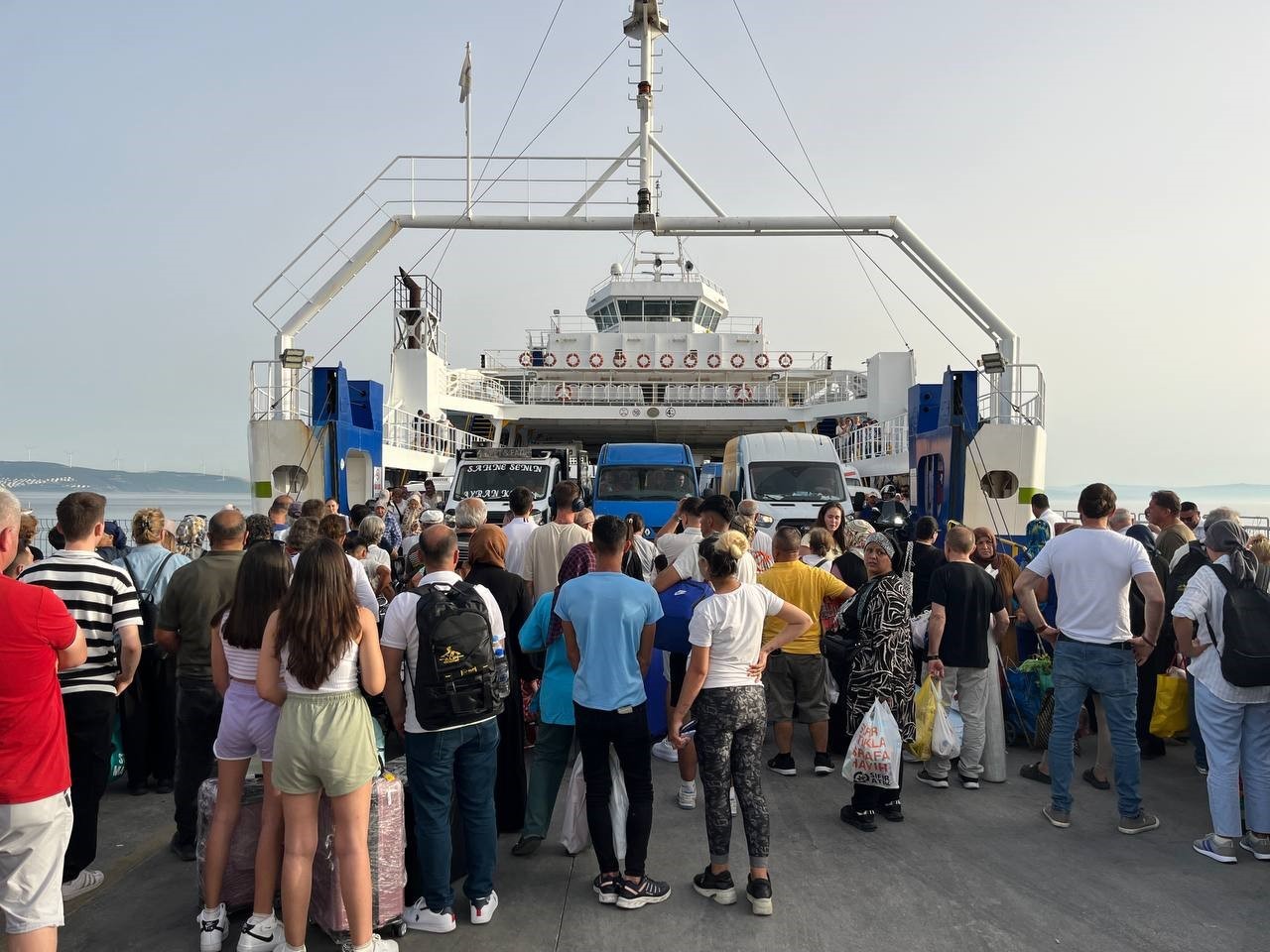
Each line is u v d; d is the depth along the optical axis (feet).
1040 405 48.62
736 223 55.31
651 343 102.32
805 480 48.03
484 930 13.05
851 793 19.22
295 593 11.57
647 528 46.75
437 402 81.46
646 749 14.02
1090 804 18.38
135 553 19.65
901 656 17.22
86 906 13.97
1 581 10.31
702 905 13.84
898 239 55.31
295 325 54.60
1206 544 16.24
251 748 12.76
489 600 13.69
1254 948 12.42
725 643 14.06
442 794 12.87
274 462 46.37
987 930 12.95
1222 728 15.49
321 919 12.84
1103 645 16.76
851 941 12.66
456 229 55.67
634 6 61.87
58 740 10.59
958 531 19.60
